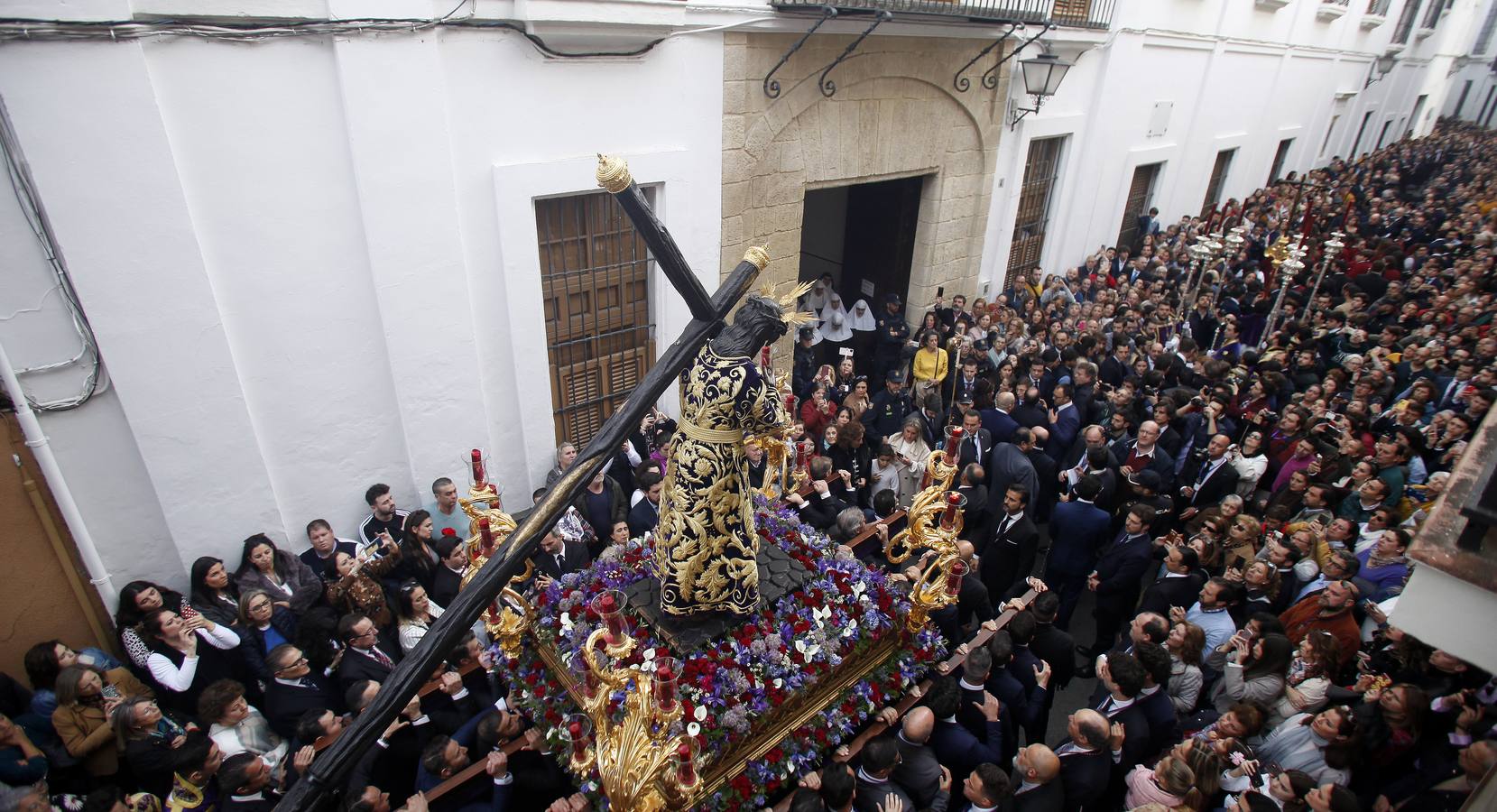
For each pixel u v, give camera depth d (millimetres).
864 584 4195
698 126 6723
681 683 3521
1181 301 10305
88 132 4102
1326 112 19578
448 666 4520
